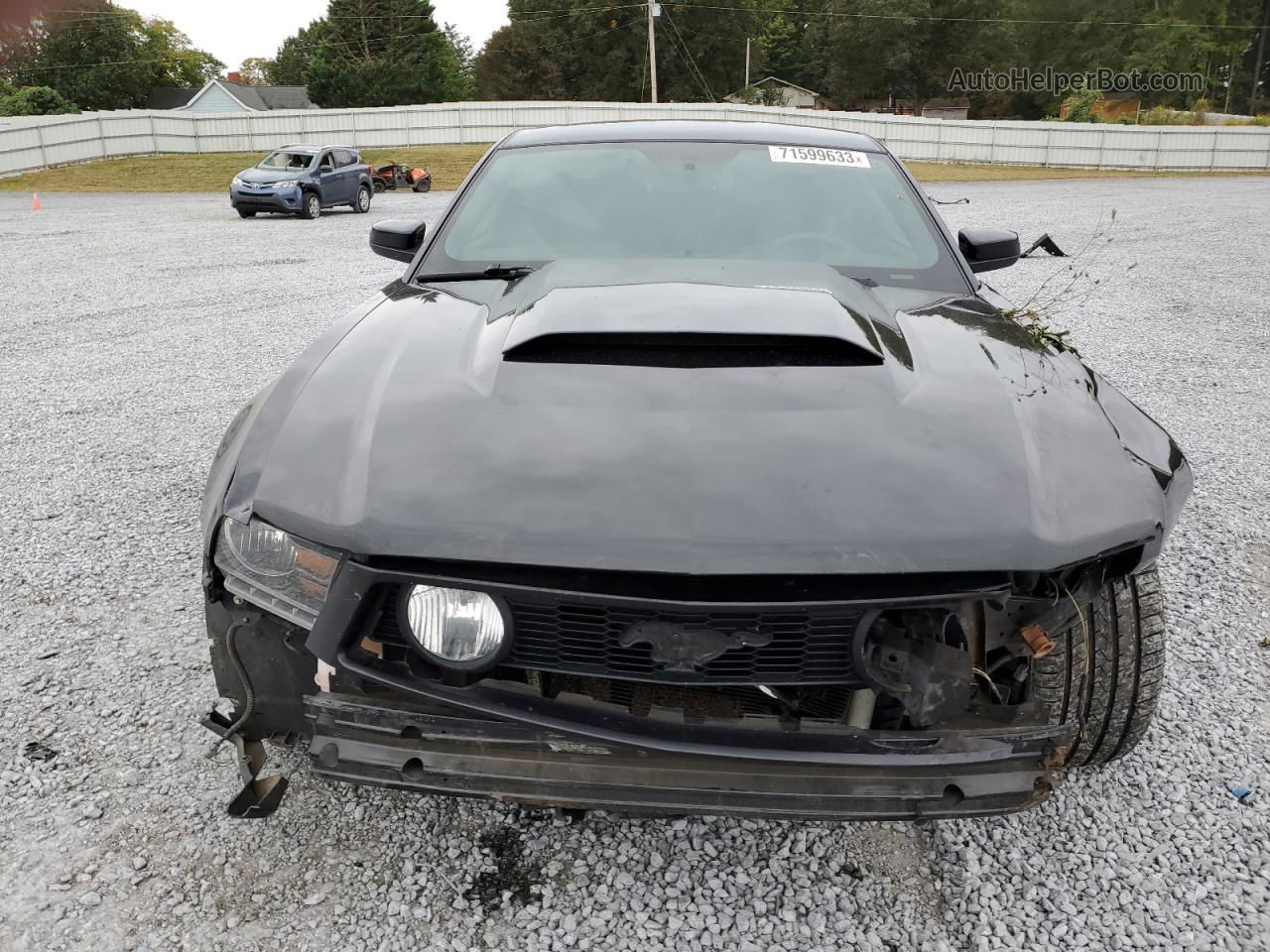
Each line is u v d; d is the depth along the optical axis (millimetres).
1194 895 1988
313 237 14047
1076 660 1927
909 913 1941
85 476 4258
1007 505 1646
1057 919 1928
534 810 2191
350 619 1653
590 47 67312
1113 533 1683
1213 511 3984
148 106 61938
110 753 2354
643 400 1831
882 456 1706
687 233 2785
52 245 12875
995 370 2047
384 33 67125
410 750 1729
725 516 1587
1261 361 6547
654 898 1960
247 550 1797
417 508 1640
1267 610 3160
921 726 1717
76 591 3168
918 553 1562
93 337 7184
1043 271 10523
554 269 2516
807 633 1603
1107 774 2350
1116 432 1943
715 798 1670
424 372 2004
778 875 2029
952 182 28672
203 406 5398
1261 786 2316
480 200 2996
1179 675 2777
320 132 36812
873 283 2619
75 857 2025
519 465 1692
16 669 2701
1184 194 23562
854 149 3219
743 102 68125
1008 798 1693
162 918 1878
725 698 1803
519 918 1904
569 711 1676
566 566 1546
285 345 6922
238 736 1861
